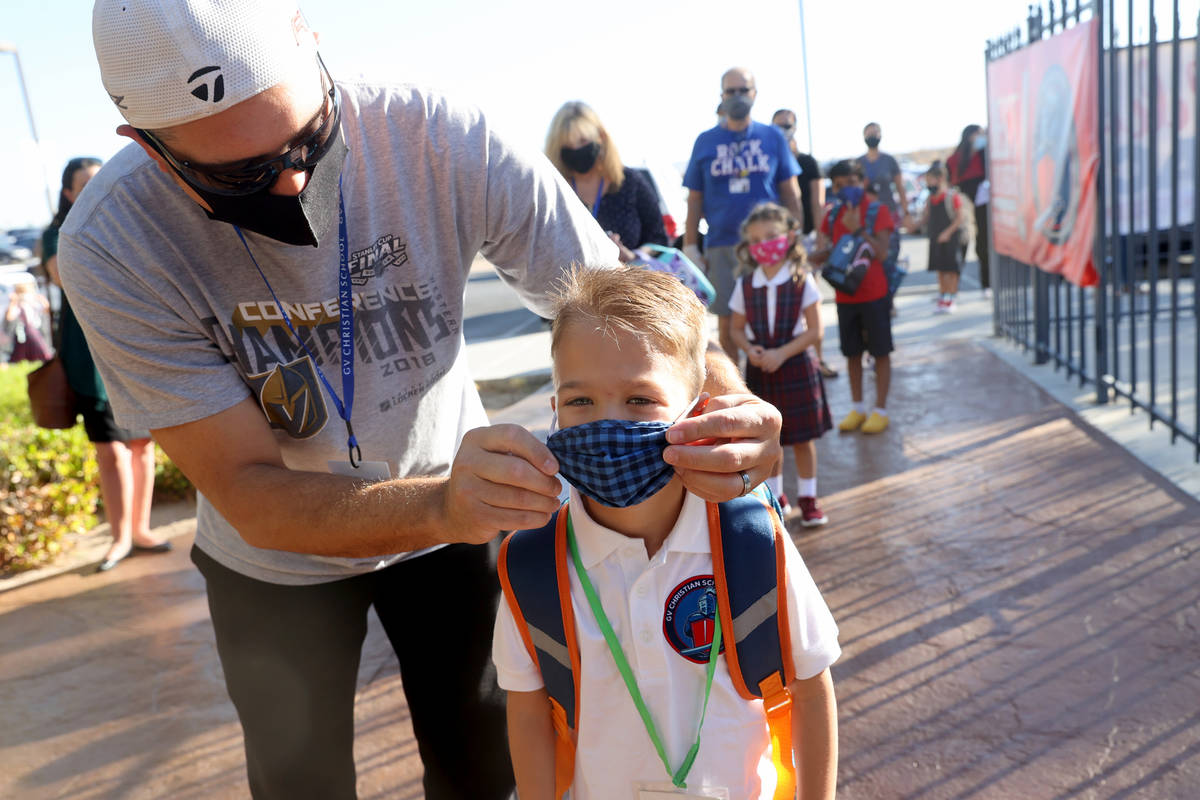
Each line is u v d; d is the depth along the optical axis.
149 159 1.62
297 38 1.45
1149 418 5.45
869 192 5.92
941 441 5.60
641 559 1.53
